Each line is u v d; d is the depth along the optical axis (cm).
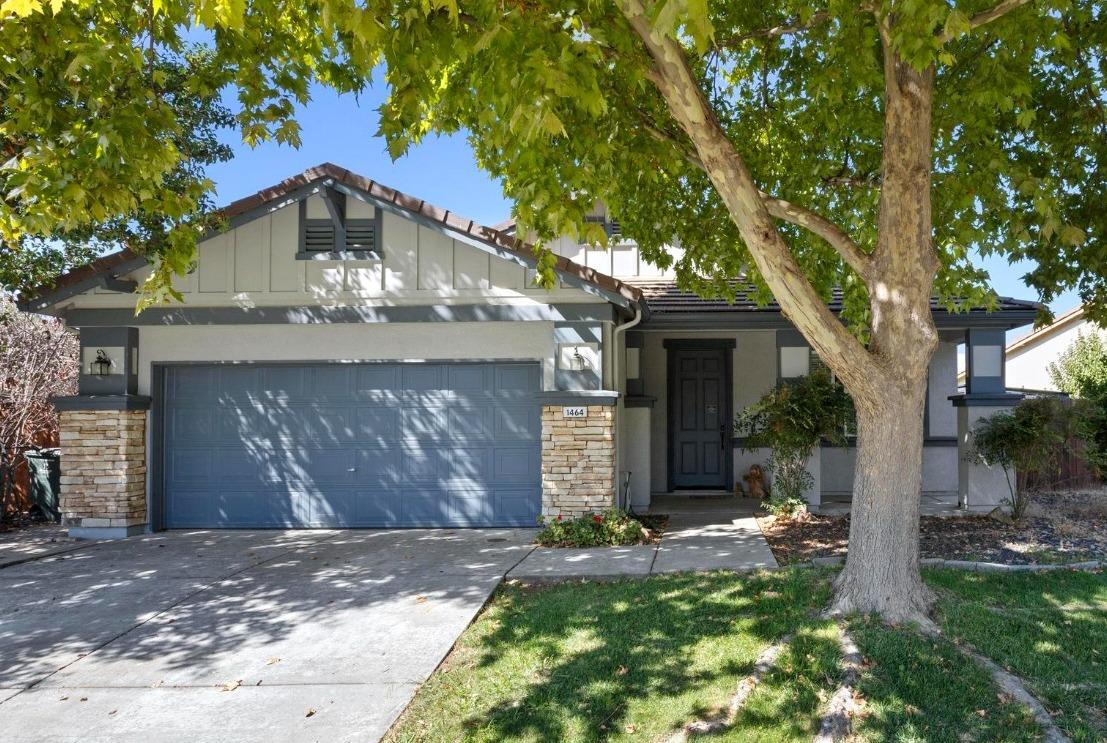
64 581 719
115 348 973
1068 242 621
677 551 798
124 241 918
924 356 533
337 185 924
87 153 476
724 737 379
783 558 752
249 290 962
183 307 964
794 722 390
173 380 1005
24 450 1182
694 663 466
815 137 813
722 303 1097
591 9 462
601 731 389
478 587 670
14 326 1148
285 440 998
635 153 675
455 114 597
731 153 504
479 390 985
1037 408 946
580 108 501
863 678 430
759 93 839
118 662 505
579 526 870
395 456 990
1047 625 516
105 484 954
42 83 493
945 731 377
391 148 524
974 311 1028
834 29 711
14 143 583
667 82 501
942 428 1272
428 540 901
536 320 948
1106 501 1120
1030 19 566
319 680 466
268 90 599
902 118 529
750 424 1121
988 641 485
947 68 695
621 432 1070
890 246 536
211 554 836
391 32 449
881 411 537
